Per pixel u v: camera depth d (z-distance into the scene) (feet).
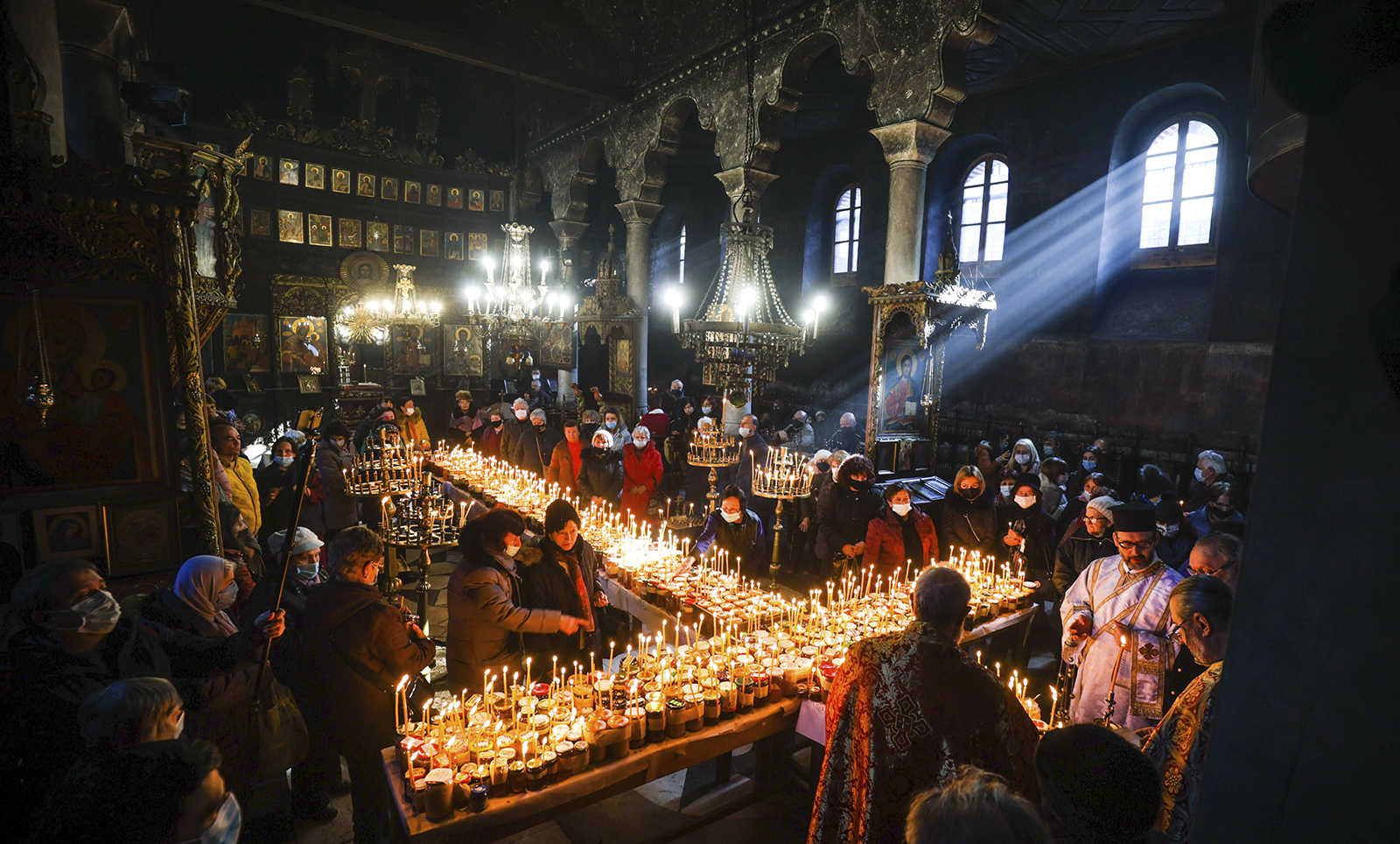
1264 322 33.94
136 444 13.83
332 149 52.85
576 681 10.79
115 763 5.04
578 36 45.11
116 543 13.67
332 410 53.57
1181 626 7.97
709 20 36.50
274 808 11.69
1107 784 4.76
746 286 19.79
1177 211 38.24
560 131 52.26
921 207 27.09
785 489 18.15
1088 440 40.22
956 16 24.53
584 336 47.80
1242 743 1.82
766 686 11.37
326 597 10.63
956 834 4.16
